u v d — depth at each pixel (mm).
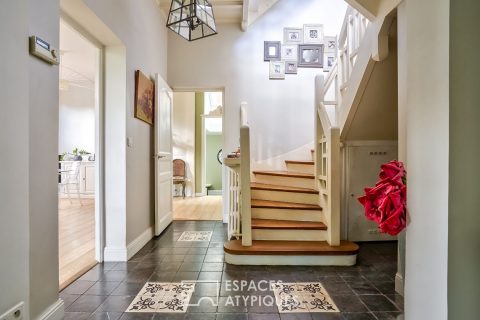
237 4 3834
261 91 4262
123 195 2686
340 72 3211
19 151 1361
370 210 1339
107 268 2500
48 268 1632
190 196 7055
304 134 4273
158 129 3521
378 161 3344
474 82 773
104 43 2631
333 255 2592
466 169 767
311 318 1729
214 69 4250
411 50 958
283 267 2547
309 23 4289
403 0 1986
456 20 768
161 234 3621
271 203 3232
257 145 4262
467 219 767
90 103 6676
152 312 1779
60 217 4500
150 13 3461
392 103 2840
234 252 2602
